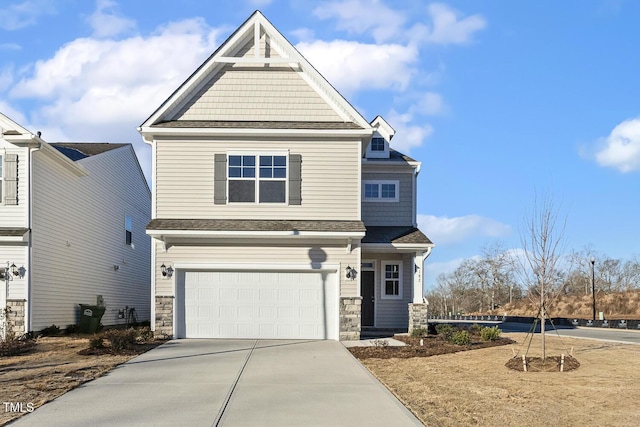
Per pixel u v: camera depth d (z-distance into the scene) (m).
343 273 18.83
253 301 18.80
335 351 15.92
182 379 11.48
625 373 12.36
